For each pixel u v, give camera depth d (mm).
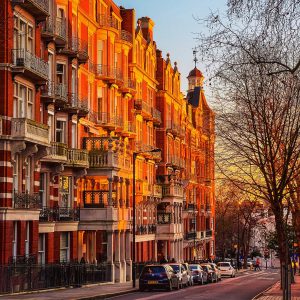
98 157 52125
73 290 41750
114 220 52281
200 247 104938
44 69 40469
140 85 71250
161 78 80938
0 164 36906
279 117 27453
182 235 83938
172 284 48219
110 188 52156
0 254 36344
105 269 51781
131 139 65750
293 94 25656
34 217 40000
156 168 79625
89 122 53938
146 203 71438
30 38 40312
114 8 61750
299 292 47188
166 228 77812
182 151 92688
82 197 52344
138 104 68500
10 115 37312
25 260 38031
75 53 47625
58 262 44531
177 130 86062
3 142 37000
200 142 103375
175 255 79938
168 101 83500
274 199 28656
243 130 30344
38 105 41062
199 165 101500
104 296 38719
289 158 27406
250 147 30188
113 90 58906
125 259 58531
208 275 63531
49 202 45156
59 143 44938
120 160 55125
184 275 53438
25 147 37781
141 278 46938
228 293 45969
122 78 60625
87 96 53594
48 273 40625
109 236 52031
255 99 27094
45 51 44188
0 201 36750
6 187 36938
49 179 45219
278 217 29203
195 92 105125
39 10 39656
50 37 44125
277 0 17672
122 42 60719
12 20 37406
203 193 108812
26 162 39656
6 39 36906
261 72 25297
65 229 47594
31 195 39438
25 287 37188
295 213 41781
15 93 38281
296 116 27250
